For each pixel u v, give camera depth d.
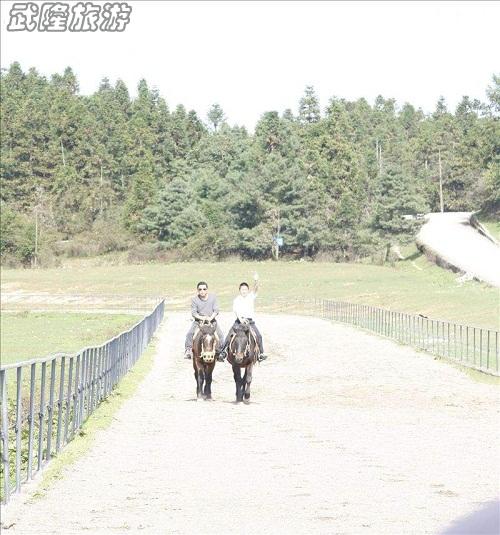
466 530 9.82
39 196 194.00
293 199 152.38
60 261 164.62
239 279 123.25
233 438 17.70
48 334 67.62
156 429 19.17
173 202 165.00
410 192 148.12
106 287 122.75
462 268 103.44
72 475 13.52
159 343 52.41
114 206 196.88
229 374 36.47
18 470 12.16
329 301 79.56
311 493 12.10
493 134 182.12
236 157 198.12
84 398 19.67
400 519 10.44
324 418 21.31
